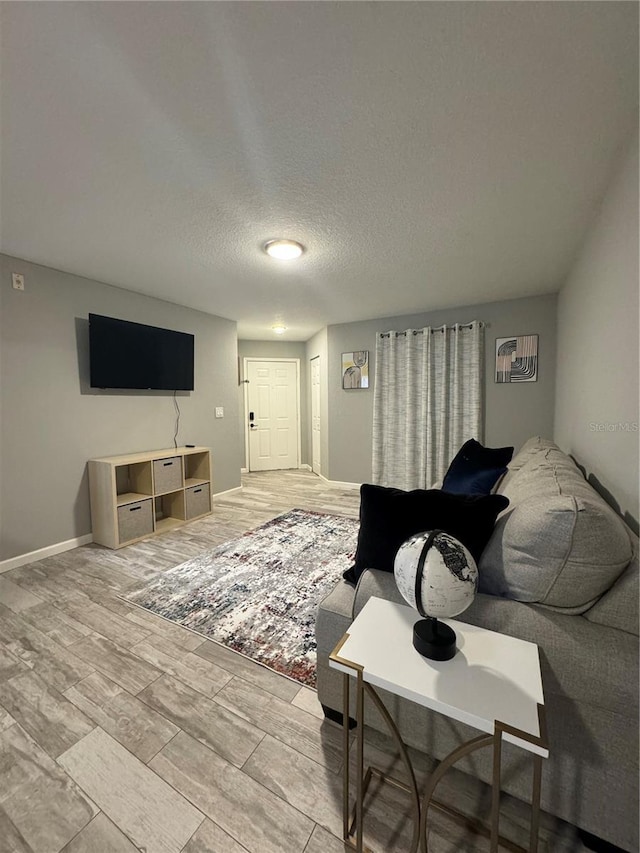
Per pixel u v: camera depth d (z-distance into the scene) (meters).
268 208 1.94
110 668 1.59
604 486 1.72
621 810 0.85
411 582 0.87
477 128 1.38
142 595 2.19
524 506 1.09
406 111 1.29
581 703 0.87
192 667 1.59
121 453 3.32
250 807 1.04
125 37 1.01
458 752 0.78
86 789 1.09
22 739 1.25
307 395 6.37
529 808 1.03
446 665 0.87
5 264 2.50
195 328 4.09
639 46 1.04
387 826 0.99
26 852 0.94
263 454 6.33
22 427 2.61
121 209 1.94
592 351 1.99
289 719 1.33
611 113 1.30
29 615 1.98
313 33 1.01
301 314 4.31
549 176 1.67
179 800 1.06
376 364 4.47
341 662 0.89
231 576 2.44
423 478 4.19
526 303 3.66
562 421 3.11
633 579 0.91
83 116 1.30
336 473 5.05
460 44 1.04
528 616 0.98
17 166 1.58
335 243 2.35
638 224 1.28
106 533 2.96
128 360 3.26
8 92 1.19
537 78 1.15
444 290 3.38
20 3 0.92
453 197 1.84
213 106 1.26
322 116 1.31
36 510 2.70
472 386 3.87
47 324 2.74
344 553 2.82
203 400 4.24
